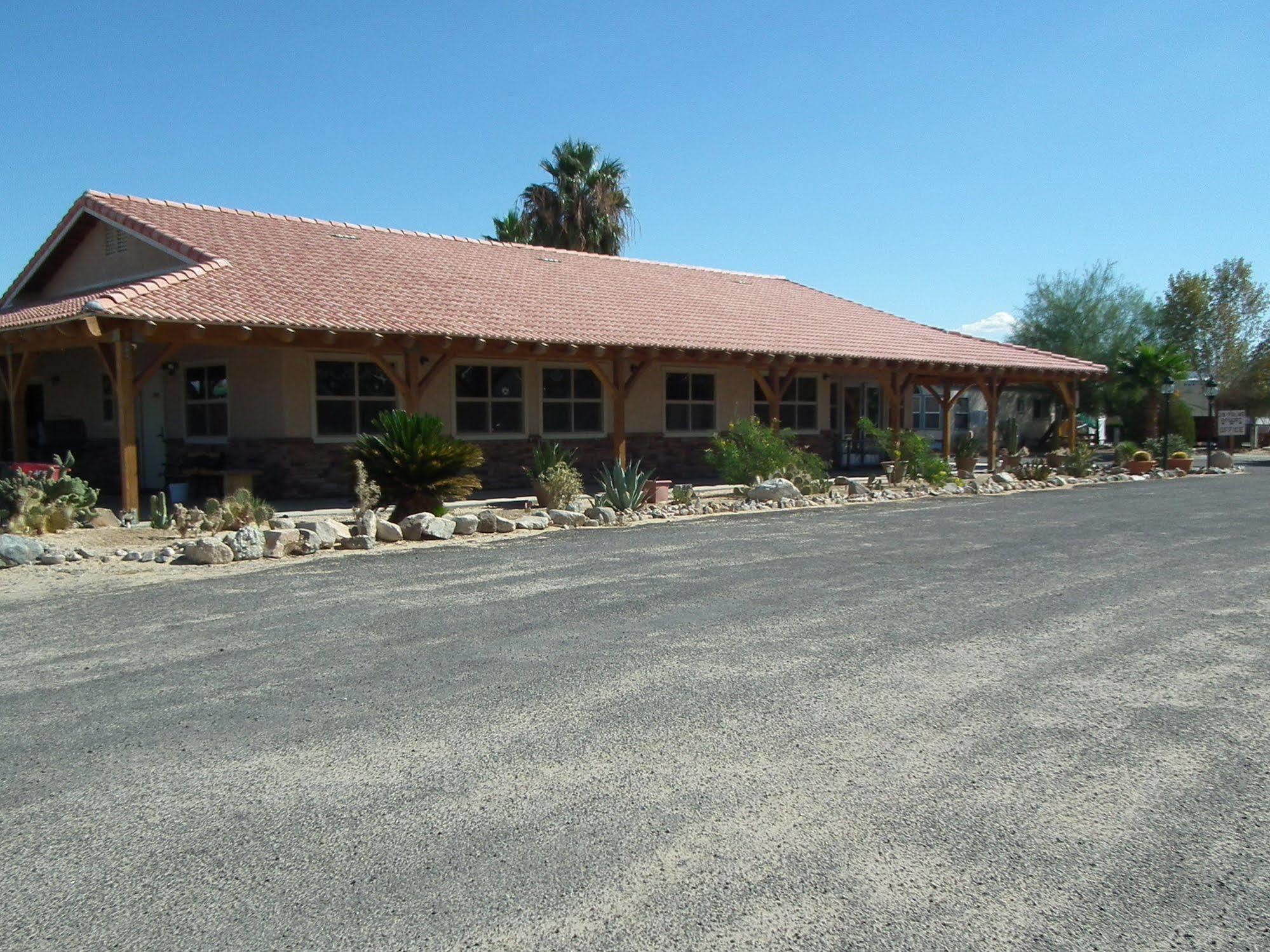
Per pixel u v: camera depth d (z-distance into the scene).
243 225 18.59
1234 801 3.82
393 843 3.54
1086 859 3.37
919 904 3.09
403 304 15.84
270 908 3.11
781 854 3.42
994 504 15.91
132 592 8.16
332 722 4.80
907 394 26.67
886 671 5.60
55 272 20.03
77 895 3.21
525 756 4.34
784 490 15.92
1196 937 2.90
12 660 6.01
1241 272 48.72
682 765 4.21
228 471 14.98
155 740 4.59
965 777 4.07
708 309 21.30
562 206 33.56
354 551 10.41
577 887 3.21
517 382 18.70
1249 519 13.55
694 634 6.52
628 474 14.38
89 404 19.27
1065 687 5.30
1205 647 6.15
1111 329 38.78
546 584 8.40
